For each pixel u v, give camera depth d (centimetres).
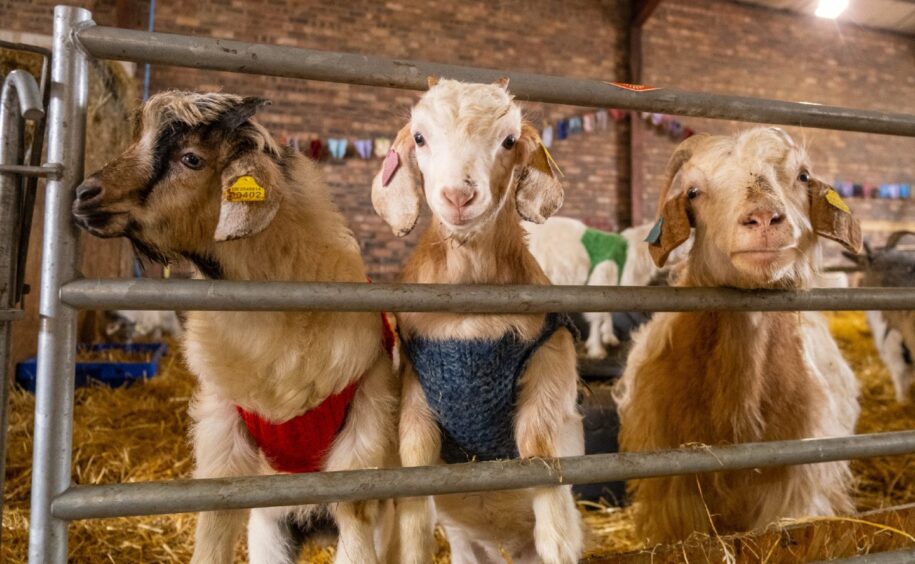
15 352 464
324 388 168
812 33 1066
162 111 162
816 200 205
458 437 177
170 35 135
